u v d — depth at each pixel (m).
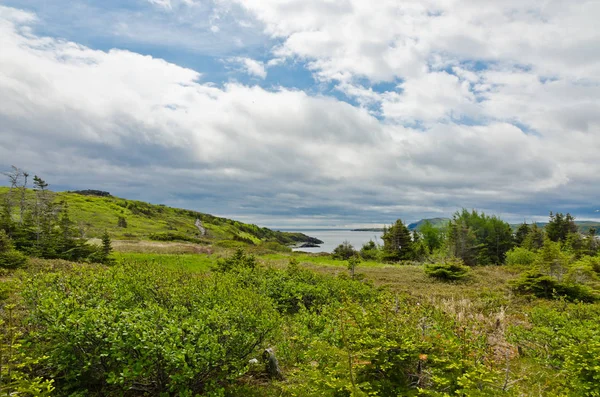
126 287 6.30
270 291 11.70
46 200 29.08
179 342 4.62
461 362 4.37
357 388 3.71
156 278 7.01
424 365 4.75
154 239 57.59
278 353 6.83
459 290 17.61
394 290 16.44
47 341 5.20
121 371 4.60
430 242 50.44
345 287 13.26
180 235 61.72
